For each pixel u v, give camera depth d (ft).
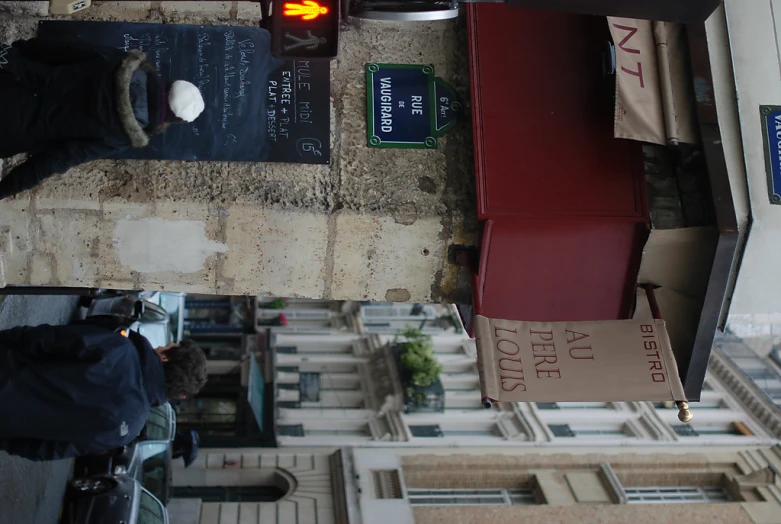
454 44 16.26
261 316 60.85
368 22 16.22
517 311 15.61
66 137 12.03
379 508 37.83
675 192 15.33
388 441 44.86
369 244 15.72
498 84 15.39
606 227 14.99
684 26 15.21
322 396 50.57
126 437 14.21
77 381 13.46
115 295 27.04
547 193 14.88
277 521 37.24
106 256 15.64
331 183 15.46
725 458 45.03
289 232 15.55
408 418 47.57
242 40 15.69
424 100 15.92
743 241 14.85
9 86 12.12
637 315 15.37
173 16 15.89
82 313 26.43
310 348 56.18
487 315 15.56
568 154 15.11
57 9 14.49
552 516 38.29
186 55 15.62
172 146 15.20
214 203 15.16
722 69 15.56
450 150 15.79
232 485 41.91
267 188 15.31
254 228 15.48
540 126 15.23
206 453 42.63
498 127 15.15
